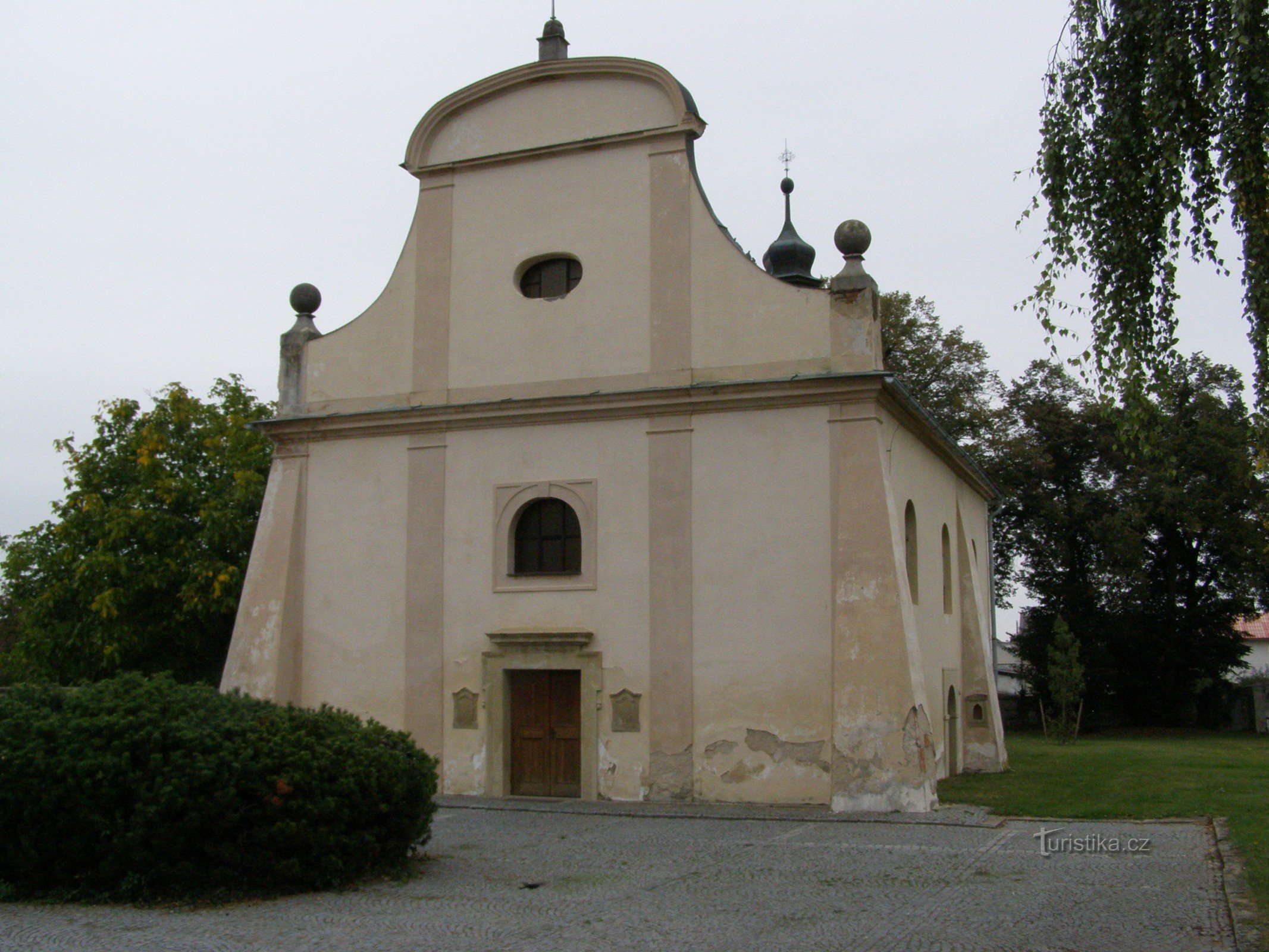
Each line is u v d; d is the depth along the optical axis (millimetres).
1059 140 9711
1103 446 47062
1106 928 9359
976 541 27484
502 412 19750
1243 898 10273
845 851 13273
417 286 20875
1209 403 45094
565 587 19078
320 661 20359
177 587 28406
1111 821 15391
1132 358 9586
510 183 20578
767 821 15906
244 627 20500
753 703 17719
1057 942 8953
